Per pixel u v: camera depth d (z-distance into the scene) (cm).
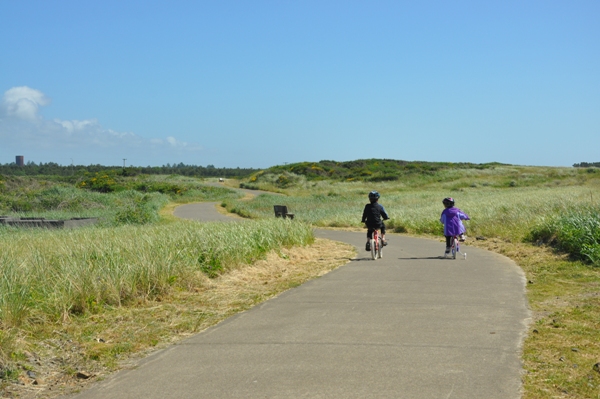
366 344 609
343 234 2427
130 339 650
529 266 1212
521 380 488
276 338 645
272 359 564
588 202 1998
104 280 825
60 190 4391
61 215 3130
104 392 489
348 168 10550
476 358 552
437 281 1035
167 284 908
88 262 912
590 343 600
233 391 477
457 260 1364
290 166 10881
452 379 491
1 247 1269
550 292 897
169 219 3588
